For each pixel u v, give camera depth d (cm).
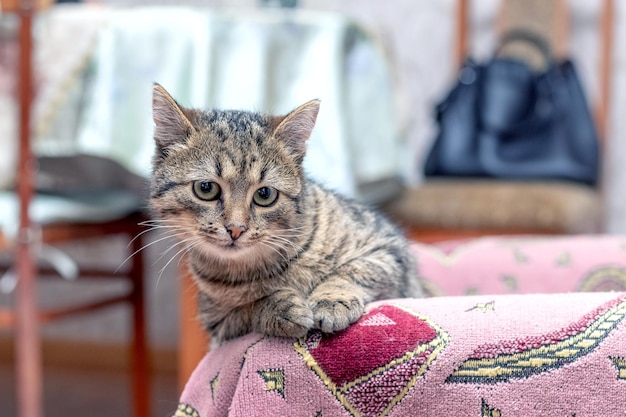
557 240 174
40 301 316
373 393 92
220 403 98
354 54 196
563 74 251
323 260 117
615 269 164
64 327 321
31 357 170
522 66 255
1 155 178
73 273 215
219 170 117
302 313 99
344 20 191
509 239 179
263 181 117
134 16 175
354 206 136
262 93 178
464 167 246
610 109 287
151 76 173
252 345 98
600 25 288
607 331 90
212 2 309
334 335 97
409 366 91
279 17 184
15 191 185
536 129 250
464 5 287
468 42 297
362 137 197
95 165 191
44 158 185
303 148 125
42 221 175
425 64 304
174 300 303
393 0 304
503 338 91
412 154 265
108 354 316
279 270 115
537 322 92
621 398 88
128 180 193
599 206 236
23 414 171
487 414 90
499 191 220
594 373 89
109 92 171
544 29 282
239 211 115
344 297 104
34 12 167
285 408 93
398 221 219
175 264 297
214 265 118
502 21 285
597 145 248
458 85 254
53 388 286
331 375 93
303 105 122
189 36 172
